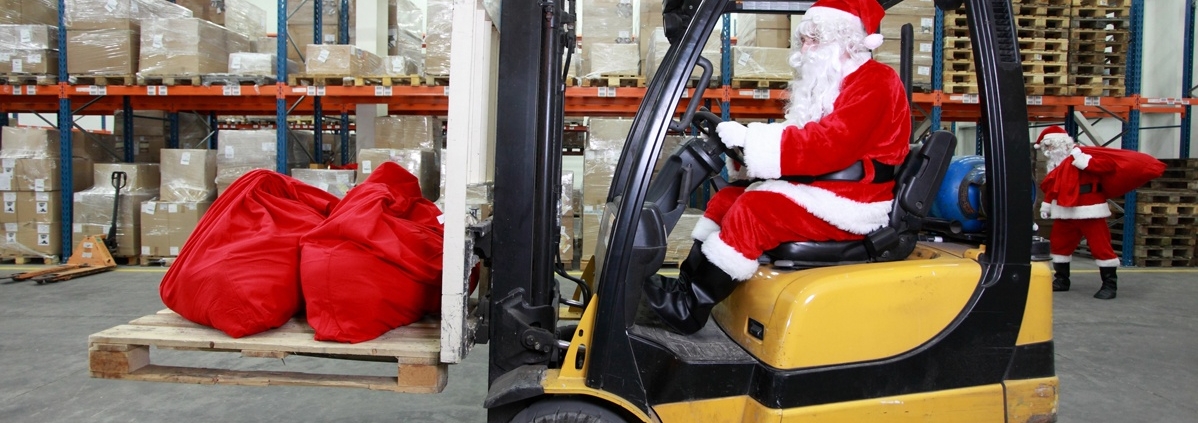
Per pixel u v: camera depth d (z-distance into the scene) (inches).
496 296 88.4
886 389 83.2
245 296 97.7
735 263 85.6
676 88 80.7
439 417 129.6
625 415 84.1
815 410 80.8
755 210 87.2
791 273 88.0
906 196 89.2
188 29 275.1
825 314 81.3
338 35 337.4
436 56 279.4
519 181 87.1
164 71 276.4
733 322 93.7
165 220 280.8
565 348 89.2
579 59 292.0
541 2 87.1
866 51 92.0
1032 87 303.3
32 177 282.7
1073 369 160.2
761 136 82.5
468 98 87.4
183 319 106.6
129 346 96.3
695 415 83.8
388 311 99.8
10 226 284.7
